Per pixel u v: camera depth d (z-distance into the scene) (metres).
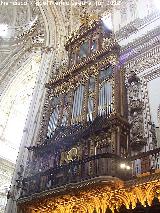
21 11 30.12
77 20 23.03
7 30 29.80
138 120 12.64
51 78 17.59
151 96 13.30
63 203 12.01
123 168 10.80
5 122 27.59
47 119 15.31
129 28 16.97
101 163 11.16
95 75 14.79
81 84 15.30
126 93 13.84
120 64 14.64
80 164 11.53
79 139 12.84
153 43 14.90
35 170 13.66
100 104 13.33
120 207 11.18
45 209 12.62
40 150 14.03
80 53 17.39
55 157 13.35
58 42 22.58
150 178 9.89
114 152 11.39
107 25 19.22
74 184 11.00
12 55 28.22
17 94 28.69
